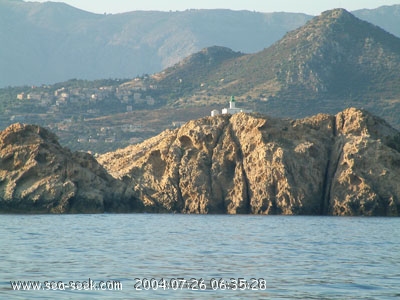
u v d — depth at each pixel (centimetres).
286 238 18075
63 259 13088
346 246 16362
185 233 19100
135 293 10112
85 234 18175
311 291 10481
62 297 9750
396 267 12862
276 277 11581
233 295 10125
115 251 14488
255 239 17662
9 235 17362
